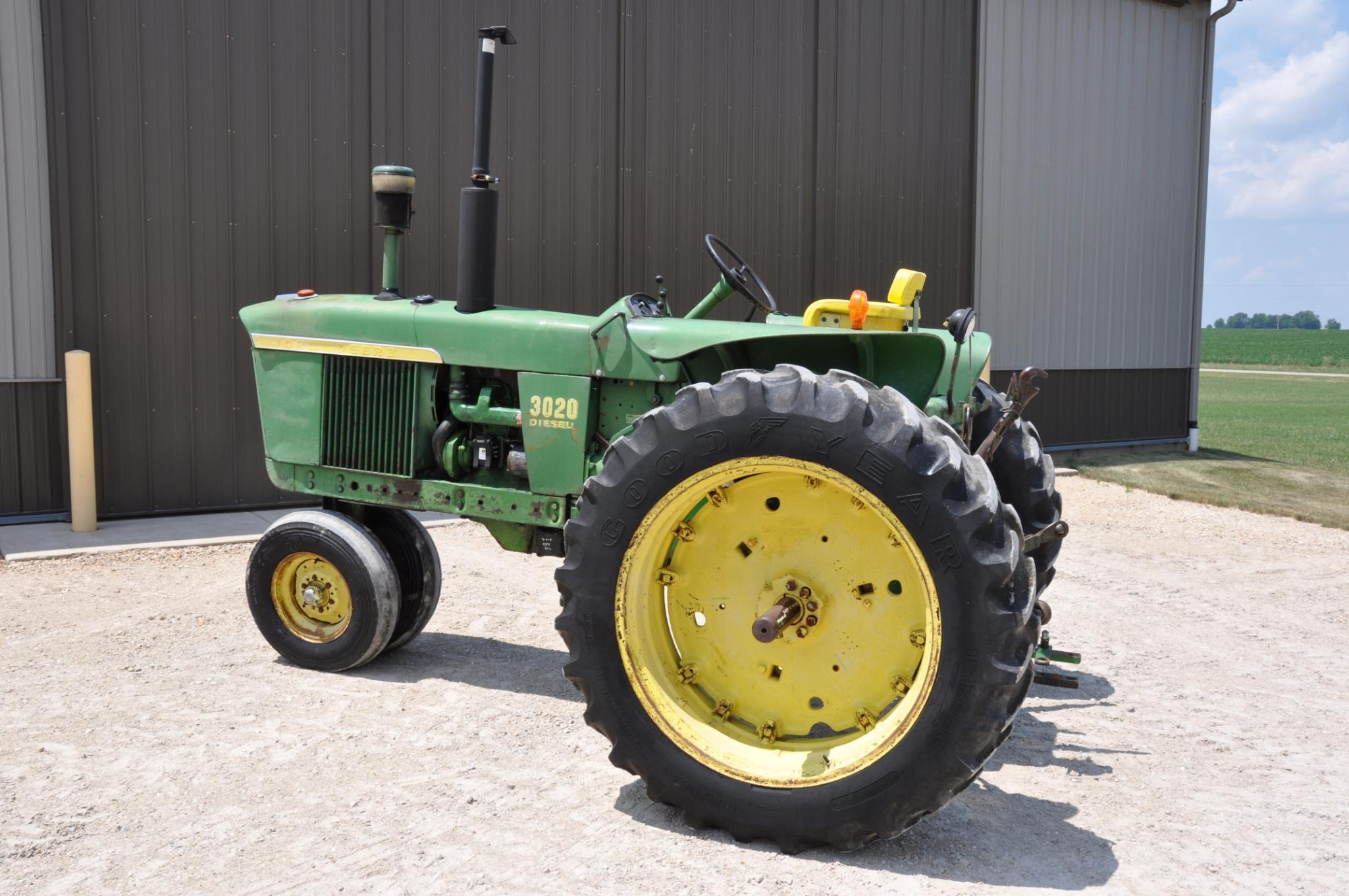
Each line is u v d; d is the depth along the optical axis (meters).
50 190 6.55
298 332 4.12
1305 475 10.14
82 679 3.96
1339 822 3.01
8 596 5.12
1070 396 11.36
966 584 2.53
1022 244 10.78
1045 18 10.67
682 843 2.79
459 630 4.75
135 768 3.17
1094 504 8.45
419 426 4.01
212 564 5.82
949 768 2.56
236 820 2.83
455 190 7.68
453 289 7.75
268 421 4.22
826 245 9.42
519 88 7.85
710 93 8.66
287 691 3.87
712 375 3.59
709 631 3.03
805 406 2.68
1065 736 3.68
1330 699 4.07
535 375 3.72
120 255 6.69
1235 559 6.52
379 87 7.37
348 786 3.07
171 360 6.89
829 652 2.90
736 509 2.97
